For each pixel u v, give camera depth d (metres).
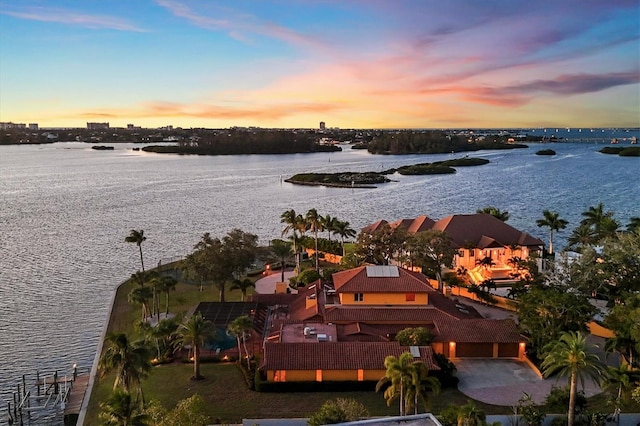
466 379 55.47
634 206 191.00
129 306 83.31
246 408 49.78
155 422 38.62
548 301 56.69
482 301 80.94
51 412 54.19
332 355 55.06
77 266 114.19
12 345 71.81
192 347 62.59
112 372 58.38
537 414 44.31
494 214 122.31
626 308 53.97
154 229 156.62
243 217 177.62
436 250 82.44
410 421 34.28
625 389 45.16
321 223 107.88
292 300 77.81
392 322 65.31
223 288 81.81
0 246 132.88
